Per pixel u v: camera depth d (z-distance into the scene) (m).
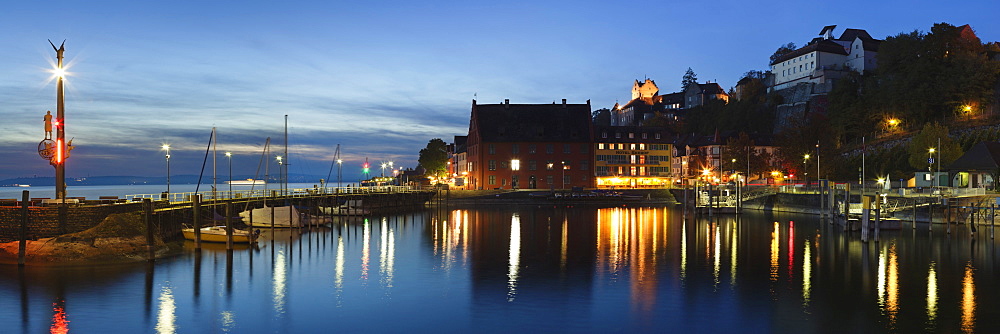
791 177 132.25
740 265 44.66
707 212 96.75
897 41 143.38
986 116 124.75
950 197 71.56
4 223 44.53
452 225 76.44
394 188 117.44
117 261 43.16
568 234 65.38
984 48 144.00
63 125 45.66
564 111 145.38
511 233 66.50
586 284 37.56
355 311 31.11
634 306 32.03
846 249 52.97
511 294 34.78
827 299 33.59
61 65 45.72
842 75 170.75
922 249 52.44
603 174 147.75
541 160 140.62
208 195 82.25
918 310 31.22
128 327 28.25
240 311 31.06
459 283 37.88
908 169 114.56
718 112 199.62
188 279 38.66
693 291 35.59
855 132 147.12
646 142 150.50
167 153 78.69
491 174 139.88
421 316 30.16
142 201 47.69
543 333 27.44
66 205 44.44
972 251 50.94
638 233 66.56
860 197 85.19
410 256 49.03
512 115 144.38
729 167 142.12
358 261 46.34
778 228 72.06
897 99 136.12
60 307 31.45
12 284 36.12
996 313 30.55
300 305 32.25
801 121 167.75
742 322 29.03
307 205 86.81
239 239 54.34
